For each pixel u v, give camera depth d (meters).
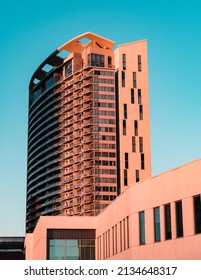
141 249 42.56
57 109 180.25
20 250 158.62
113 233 54.50
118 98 169.50
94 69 169.88
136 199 44.22
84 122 168.38
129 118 166.88
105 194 160.62
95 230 68.12
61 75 184.50
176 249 36.94
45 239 66.81
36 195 184.75
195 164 35.44
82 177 163.25
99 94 168.75
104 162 163.75
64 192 168.88
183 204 36.50
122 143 164.00
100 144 165.12
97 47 174.75
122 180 160.88
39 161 184.12
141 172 163.12
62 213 167.75
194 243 34.56
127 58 172.38
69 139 171.38
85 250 67.44
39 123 192.50
